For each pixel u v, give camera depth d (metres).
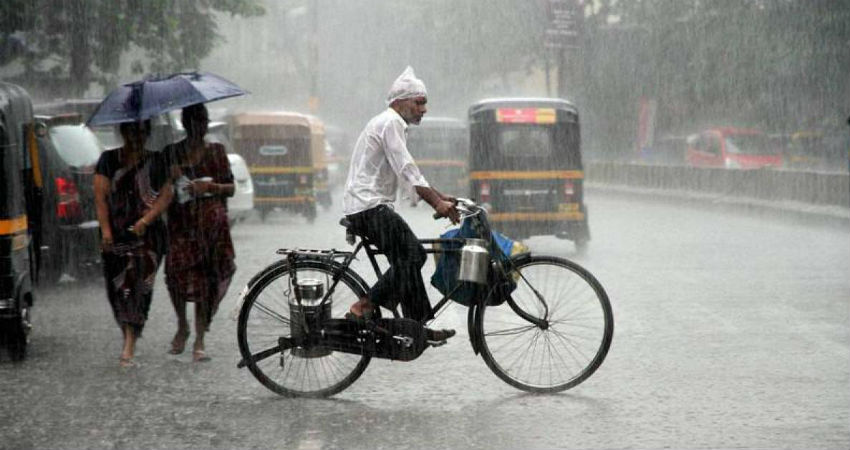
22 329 13.38
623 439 9.66
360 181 11.07
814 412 10.62
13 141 13.49
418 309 11.21
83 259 20.25
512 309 11.46
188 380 12.26
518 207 29.27
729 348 14.05
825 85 58.81
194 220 13.06
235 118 41.41
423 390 11.70
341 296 11.23
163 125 26.89
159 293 19.77
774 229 34.81
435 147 52.94
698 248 28.38
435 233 32.94
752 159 58.19
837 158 59.47
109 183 13.12
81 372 12.77
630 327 15.76
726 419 10.36
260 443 9.60
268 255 26.66
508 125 29.31
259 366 11.37
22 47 42.53
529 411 10.72
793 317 16.69
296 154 41.34
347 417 10.54
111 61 43.84
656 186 54.16
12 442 9.68
